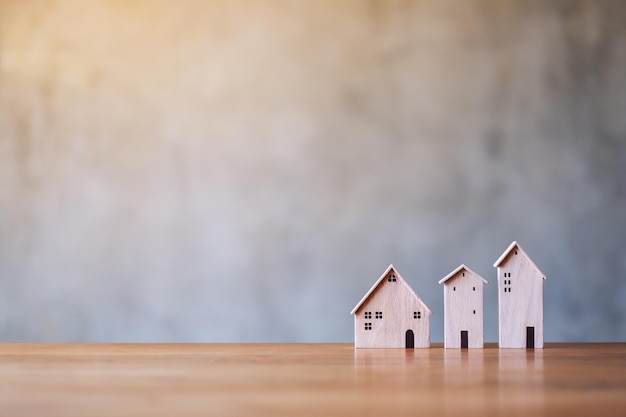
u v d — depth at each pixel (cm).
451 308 135
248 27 231
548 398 71
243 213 228
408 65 226
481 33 226
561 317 219
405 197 224
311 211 226
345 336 222
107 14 236
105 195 232
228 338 225
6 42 239
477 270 221
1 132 237
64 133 235
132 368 99
